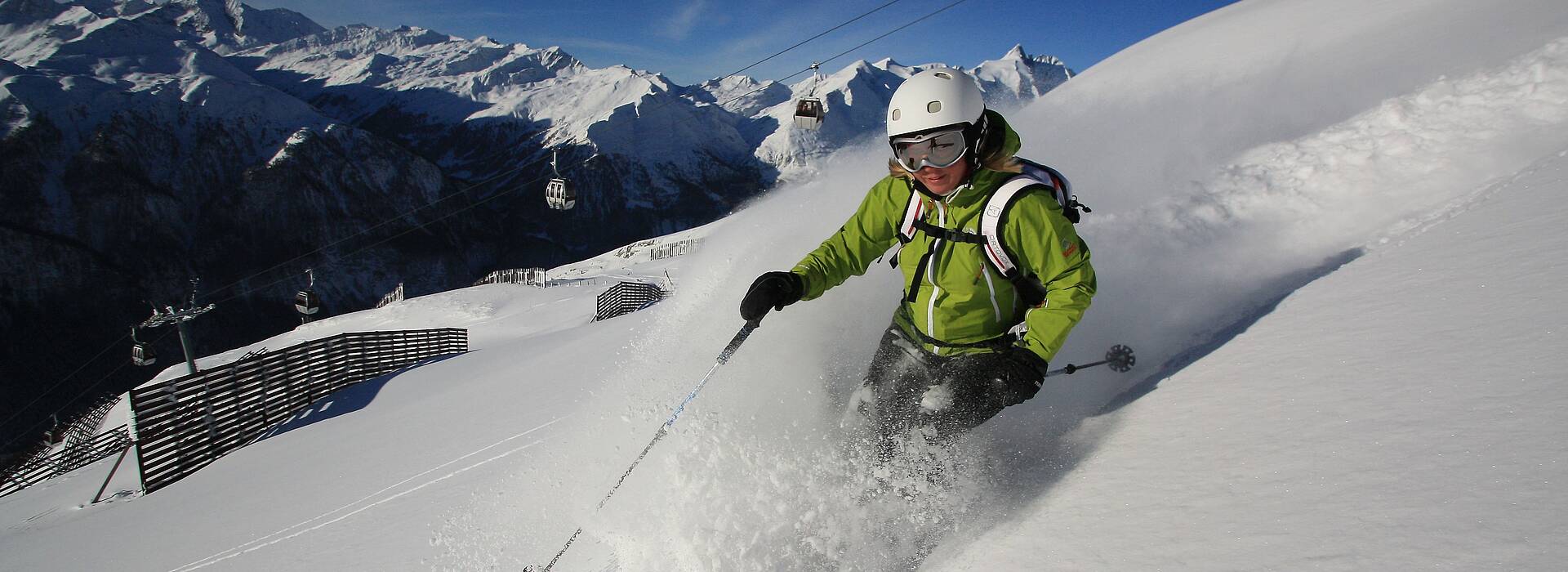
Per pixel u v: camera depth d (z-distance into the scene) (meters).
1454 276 2.24
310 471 6.57
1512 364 1.56
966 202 2.41
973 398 2.40
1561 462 1.18
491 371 11.22
